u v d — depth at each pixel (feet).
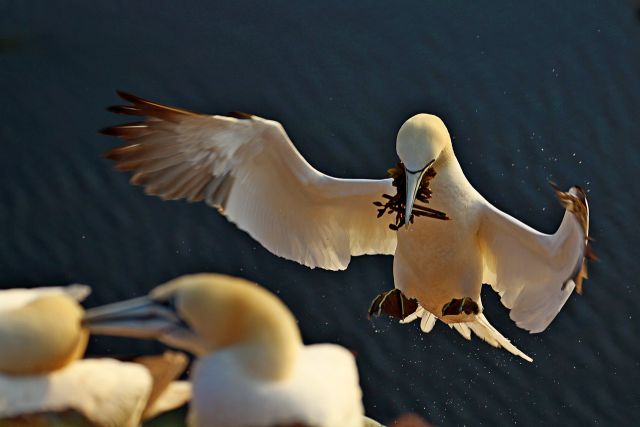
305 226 39.45
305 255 39.81
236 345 22.95
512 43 65.87
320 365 23.39
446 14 67.46
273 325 22.82
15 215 57.26
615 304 53.42
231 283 23.22
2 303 25.21
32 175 59.36
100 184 58.70
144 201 57.41
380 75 64.69
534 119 62.03
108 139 61.31
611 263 54.85
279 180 38.24
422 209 37.70
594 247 55.47
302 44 66.54
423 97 63.52
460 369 51.42
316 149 61.36
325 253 40.06
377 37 66.64
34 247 55.93
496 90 63.57
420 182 36.88
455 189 37.52
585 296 53.67
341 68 65.10
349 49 66.13
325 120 62.69
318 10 68.18
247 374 22.63
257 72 65.36
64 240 56.18
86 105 63.41
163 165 37.40
